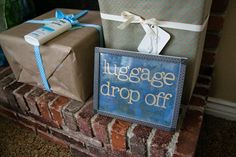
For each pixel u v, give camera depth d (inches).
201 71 41.0
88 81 34.0
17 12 42.1
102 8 30.4
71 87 33.2
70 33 33.0
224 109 44.1
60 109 33.7
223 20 35.1
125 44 31.8
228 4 35.3
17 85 39.4
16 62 36.2
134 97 29.8
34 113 38.5
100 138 32.5
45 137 42.1
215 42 37.4
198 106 33.0
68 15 36.6
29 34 31.0
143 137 28.6
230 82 41.8
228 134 41.3
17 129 44.7
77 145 37.8
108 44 33.1
